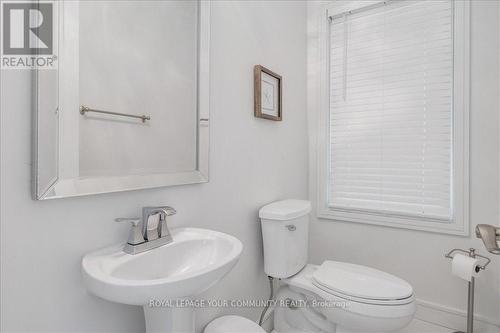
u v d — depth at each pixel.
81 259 0.81
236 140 1.45
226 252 0.95
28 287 0.70
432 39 1.79
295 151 2.05
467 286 1.68
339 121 2.13
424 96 1.82
